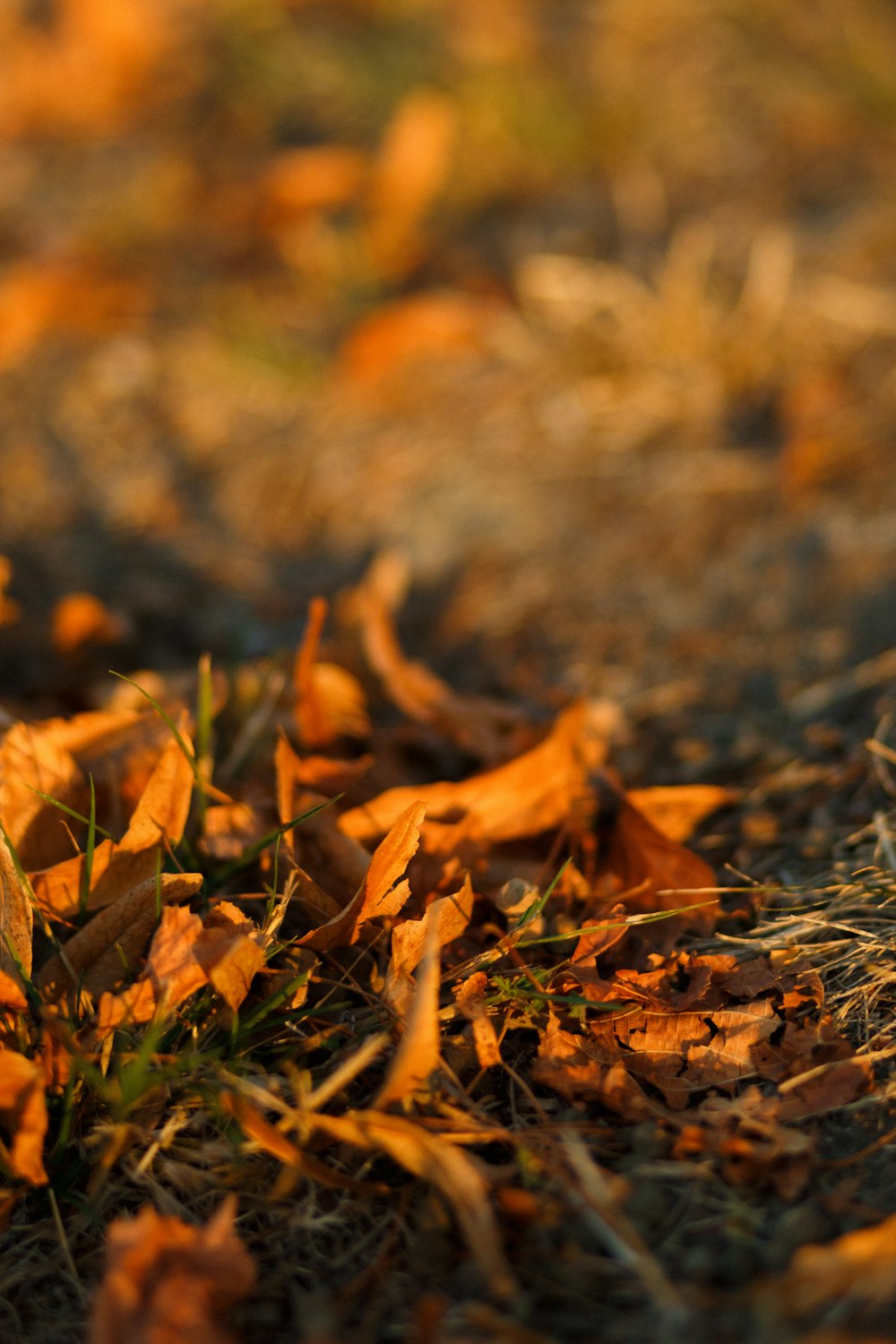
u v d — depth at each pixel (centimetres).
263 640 155
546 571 157
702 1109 130
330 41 242
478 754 144
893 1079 131
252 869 136
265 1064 132
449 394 176
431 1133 129
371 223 201
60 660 152
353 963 133
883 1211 128
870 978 133
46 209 214
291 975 132
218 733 143
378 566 156
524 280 187
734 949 135
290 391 180
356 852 135
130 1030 131
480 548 159
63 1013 131
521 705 150
